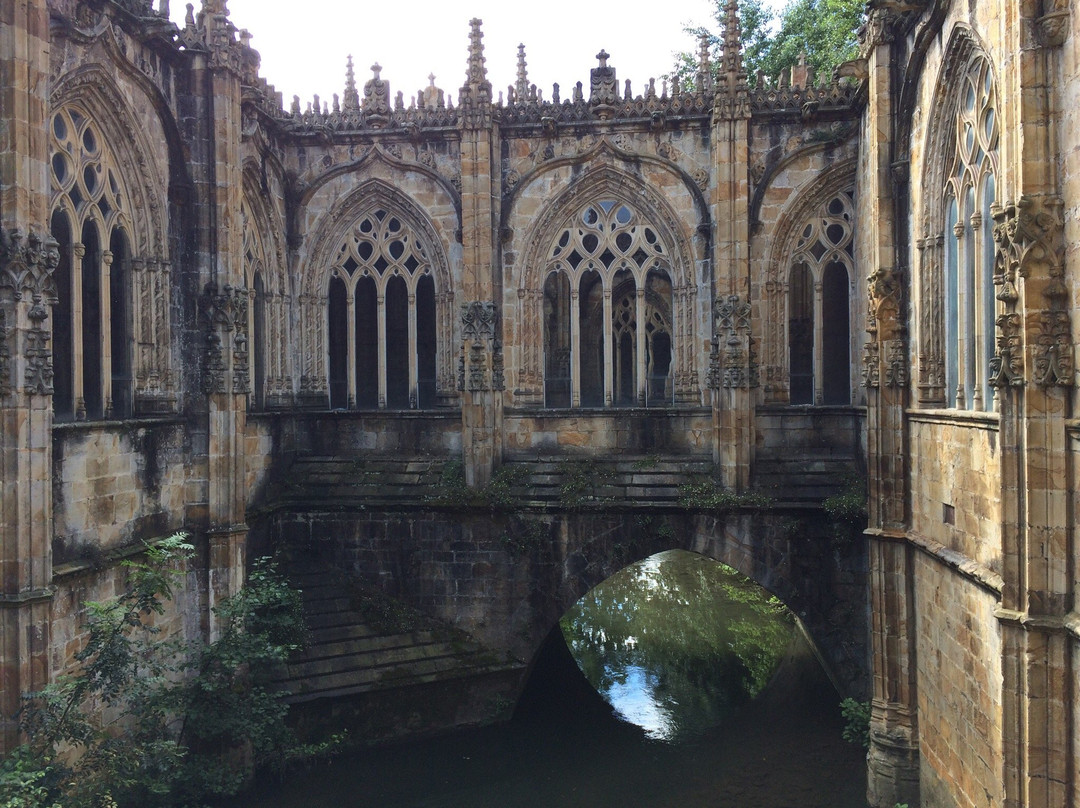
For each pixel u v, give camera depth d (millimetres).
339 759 23812
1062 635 13234
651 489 26703
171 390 22328
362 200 29953
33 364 15594
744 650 36594
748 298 26531
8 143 15297
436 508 27156
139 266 21562
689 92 28469
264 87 27656
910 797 21016
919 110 20219
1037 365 13281
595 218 29000
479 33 27625
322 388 30328
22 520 15414
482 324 27453
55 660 17156
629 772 24438
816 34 43938
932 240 19969
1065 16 12906
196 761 19906
